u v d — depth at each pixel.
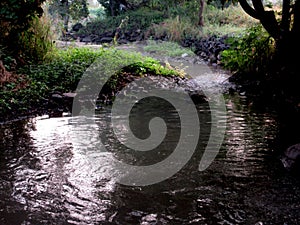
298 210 3.09
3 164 4.06
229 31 15.63
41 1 8.22
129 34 21.70
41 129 5.41
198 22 18.20
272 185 3.56
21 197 3.33
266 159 4.22
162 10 23.47
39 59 8.44
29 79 7.24
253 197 3.33
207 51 14.39
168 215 3.06
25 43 8.33
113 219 3.00
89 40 22.23
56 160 4.21
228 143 4.77
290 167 3.89
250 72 8.70
